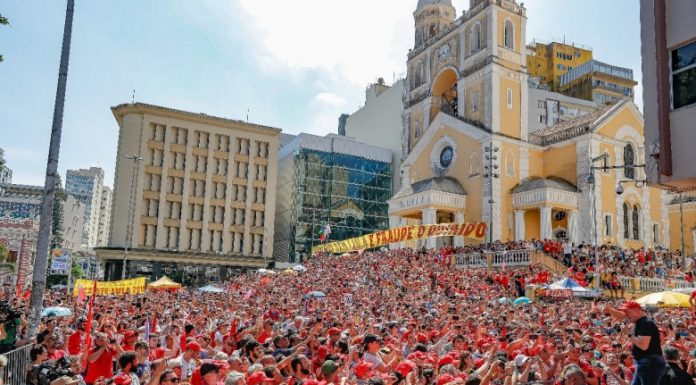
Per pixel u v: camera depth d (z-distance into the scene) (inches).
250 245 2751.0
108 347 427.8
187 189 2664.9
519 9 2162.9
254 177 2807.6
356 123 3558.1
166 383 339.6
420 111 2456.9
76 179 6943.9
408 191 2169.0
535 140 2110.0
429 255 1732.3
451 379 319.3
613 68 3703.3
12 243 2539.4
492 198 1962.4
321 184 2960.1
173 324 593.0
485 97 2078.0
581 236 1908.2
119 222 2539.4
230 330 601.9
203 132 2738.7
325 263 1907.0
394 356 402.9
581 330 620.7
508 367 371.9
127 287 1352.1
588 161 1926.7
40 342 450.9
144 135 2620.6
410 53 2564.0
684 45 500.4
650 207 2055.9
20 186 4439.0
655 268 1453.0
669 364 335.9
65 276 2903.5
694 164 477.4
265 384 312.2
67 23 585.0
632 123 2059.5
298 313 805.2
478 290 1202.6
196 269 2625.5
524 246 1535.4
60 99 567.8
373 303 978.1
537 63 3934.5
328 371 334.6
